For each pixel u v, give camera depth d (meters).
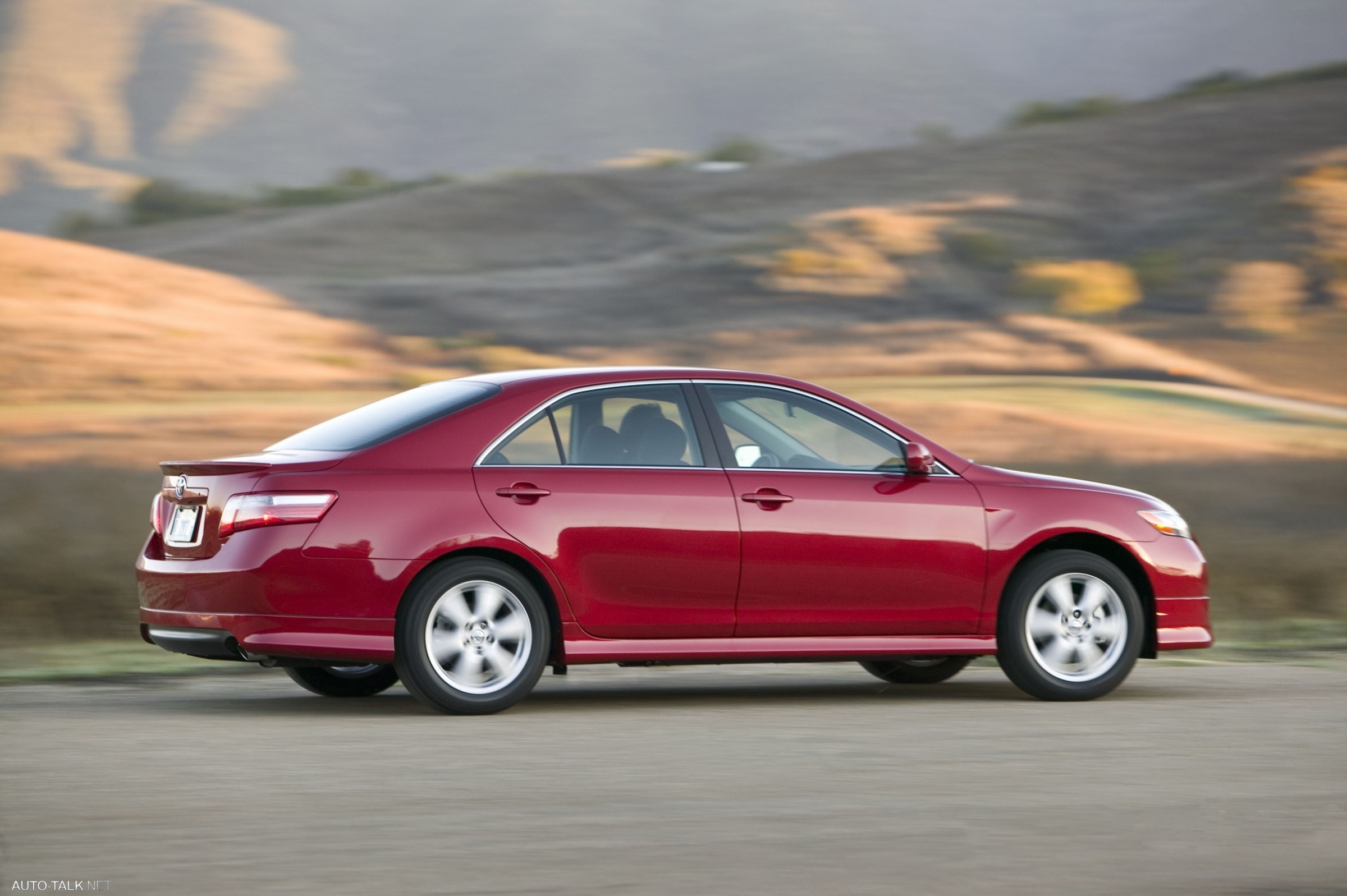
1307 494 46.22
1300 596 24.50
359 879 7.71
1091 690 14.87
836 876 7.88
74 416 85.56
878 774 10.67
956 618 14.66
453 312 180.00
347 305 174.50
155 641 13.88
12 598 20.44
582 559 13.64
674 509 13.89
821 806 9.58
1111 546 15.28
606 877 7.80
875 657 14.59
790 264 191.88
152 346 126.31
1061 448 80.31
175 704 14.47
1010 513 14.83
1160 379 151.12
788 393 14.74
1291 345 169.00
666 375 14.43
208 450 73.00
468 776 10.51
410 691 13.31
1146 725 13.04
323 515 13.09
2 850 8.30
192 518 13.62
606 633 13.78
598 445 13.99
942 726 12.96
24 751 11.44
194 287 156.50
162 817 9.12
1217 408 113.06
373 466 13.37
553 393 14.00
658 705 14.44
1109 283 185.88
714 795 9.92
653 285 193.12
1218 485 46.81
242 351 133.75
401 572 13.17
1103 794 10.00
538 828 8.93
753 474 14.23
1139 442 88.31
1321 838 8.78
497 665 13.47
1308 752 11.66
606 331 176.25
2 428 79.31
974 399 108.38
